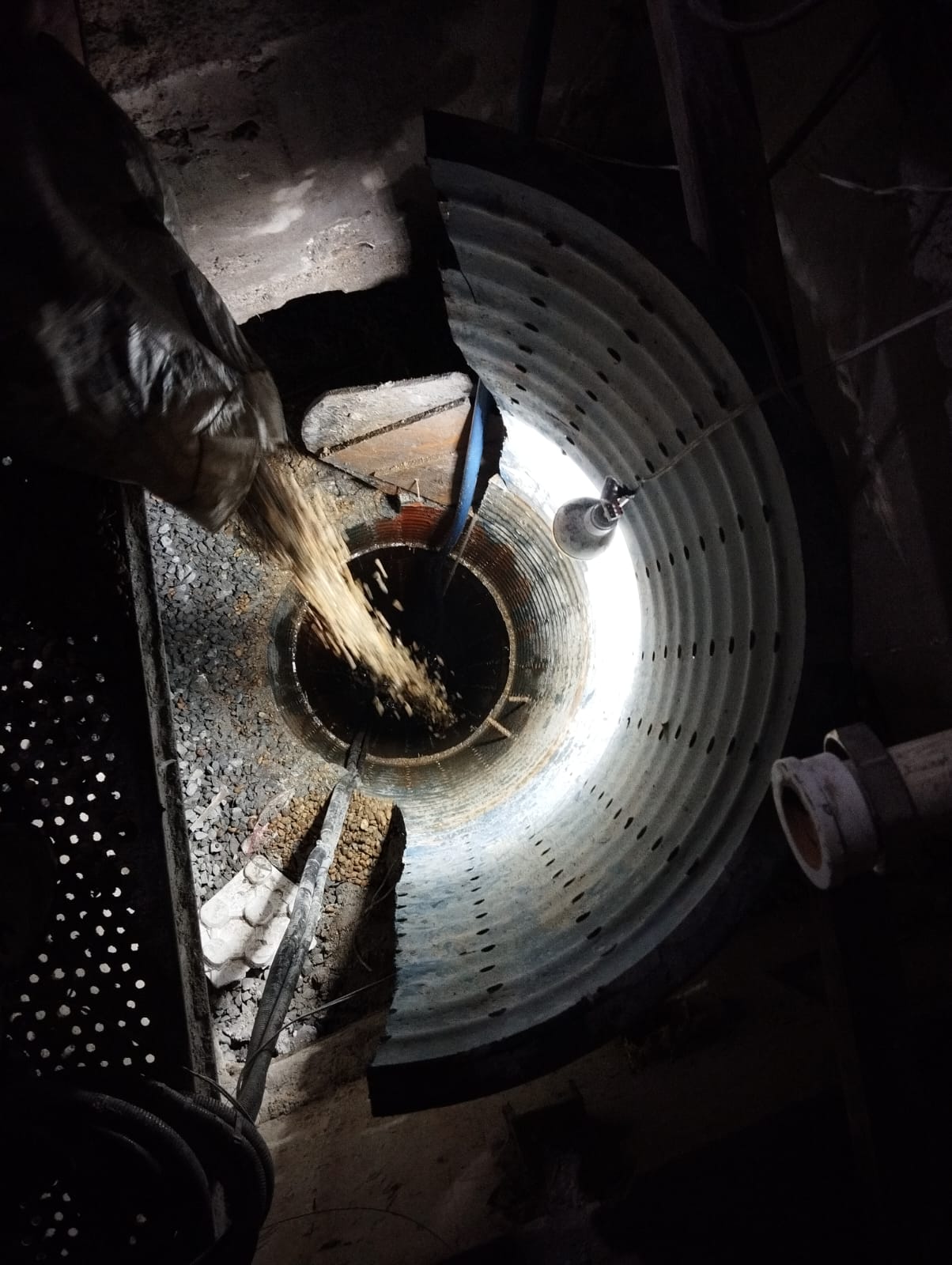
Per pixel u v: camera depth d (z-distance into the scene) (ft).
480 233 3.10
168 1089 2.62
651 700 4.09
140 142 2.52
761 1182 2.72
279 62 3.55
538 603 6.16
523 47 3.55
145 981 2.72
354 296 4.60
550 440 4.44
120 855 2.71
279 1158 3.77
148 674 2.76
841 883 2.06
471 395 4.59
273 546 4.78
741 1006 3.54
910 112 2.77
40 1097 2.43
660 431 3.28
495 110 3.83
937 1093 2.64
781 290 2.72
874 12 2.82
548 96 3.81
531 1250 2.75
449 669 7.05
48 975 2.68
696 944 2.85
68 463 2.41
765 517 2.75
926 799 1.97
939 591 3.11
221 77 3.56
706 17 2.65
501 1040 3.06
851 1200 2.64
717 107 2.74
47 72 2.05
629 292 2.90
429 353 4.69
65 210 1.96
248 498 4.30
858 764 1.98
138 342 2.28
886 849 1.99
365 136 3.84
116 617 2.70
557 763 5.17
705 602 3.41
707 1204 2.72
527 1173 3.00
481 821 5.33
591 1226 2.76
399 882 4.81
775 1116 2.78
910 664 3.35
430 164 2.82
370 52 3.58
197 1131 2.62
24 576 2.64
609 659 5.03
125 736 2.72
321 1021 4.81
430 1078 3.07
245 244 4.19
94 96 2.27
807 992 3.39
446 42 3.58
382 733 6.39
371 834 5.17
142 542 2.77
